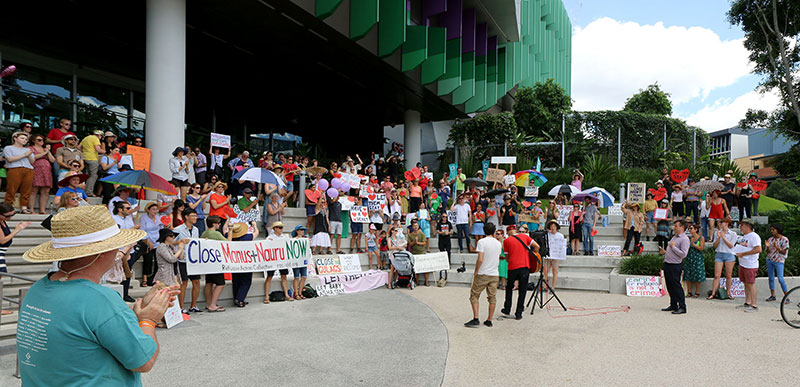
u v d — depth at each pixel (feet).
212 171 45.60
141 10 47.19
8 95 44.55
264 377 17.07
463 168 88.58
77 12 47.70
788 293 25.58
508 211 48.37
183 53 42.39
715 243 34.37
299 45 59.82
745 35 70.13
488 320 26.12
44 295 6.51
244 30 55.21
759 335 23.59
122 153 40.40
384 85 76.28
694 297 34.81
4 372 16.19
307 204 44.52
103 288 6.68
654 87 125.49
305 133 87.61
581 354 20.56
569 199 57.31
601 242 50.08
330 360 19.27
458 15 75.25
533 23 111.24
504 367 18.80
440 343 22.15
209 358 19.12
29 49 46.39
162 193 33.01
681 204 51.37
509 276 28.71
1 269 20.98
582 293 37.37
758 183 53.21
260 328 24.48
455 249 53.06
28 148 31.04
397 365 18.78
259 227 43.16
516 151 91.04
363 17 56.29
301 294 34.37
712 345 21.83
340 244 45.11
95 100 52.75
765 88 69.26
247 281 30.81
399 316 28.32
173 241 25.86
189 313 28.02
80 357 6.26
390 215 53.06
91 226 6.77
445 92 76.43
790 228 52.49
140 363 6.53
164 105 40.91
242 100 74.84
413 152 91.71
